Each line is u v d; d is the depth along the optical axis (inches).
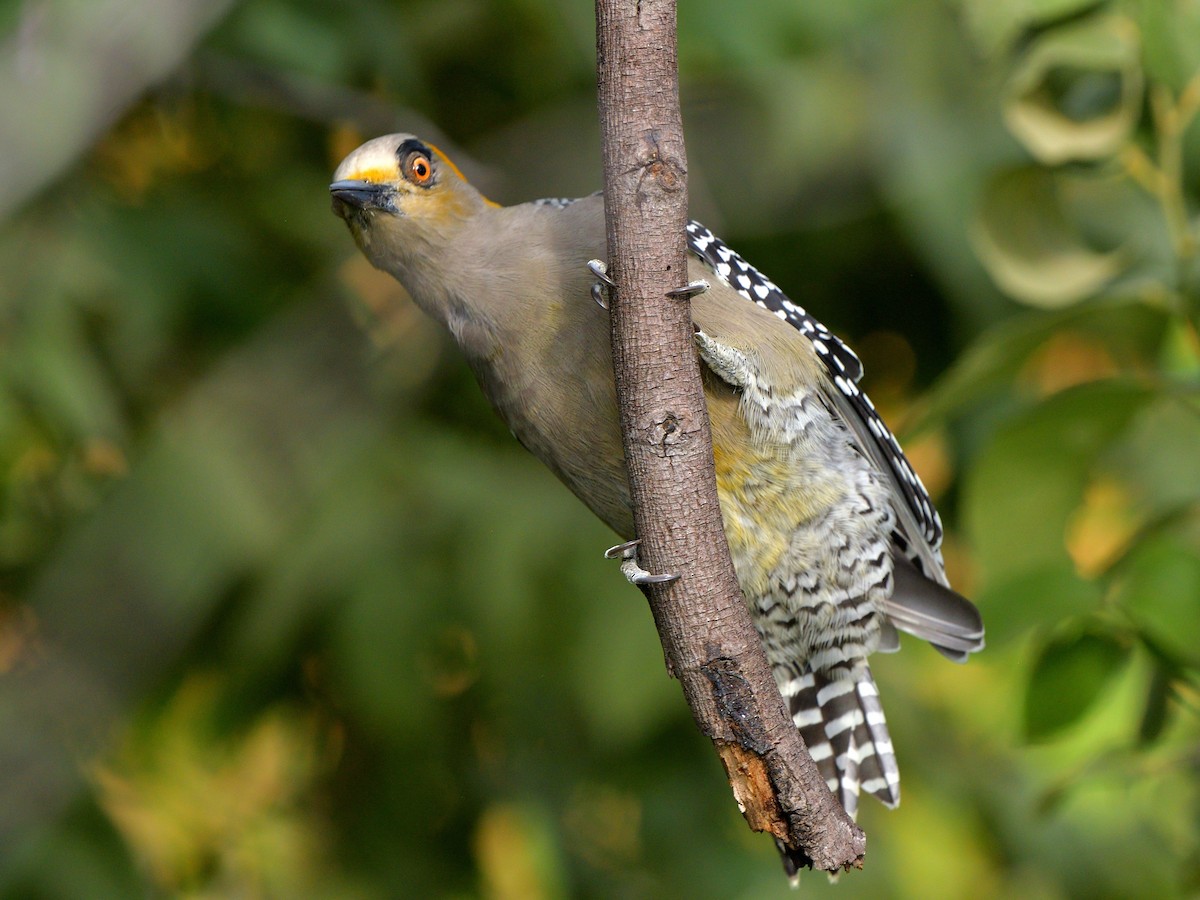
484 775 474.6
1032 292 328.8
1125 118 311.4
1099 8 317.4
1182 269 301.9
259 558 394.9
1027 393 459.8
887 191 438.9
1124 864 461.4
